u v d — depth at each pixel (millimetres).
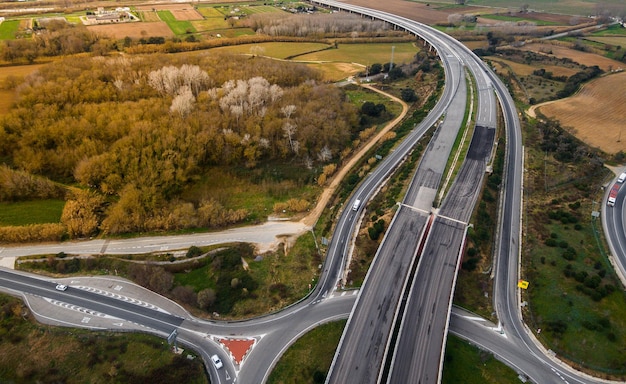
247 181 150375
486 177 143875
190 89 178500
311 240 124625
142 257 118438
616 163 151250
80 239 125188
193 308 104625
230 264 115938
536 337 94062
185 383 86688
